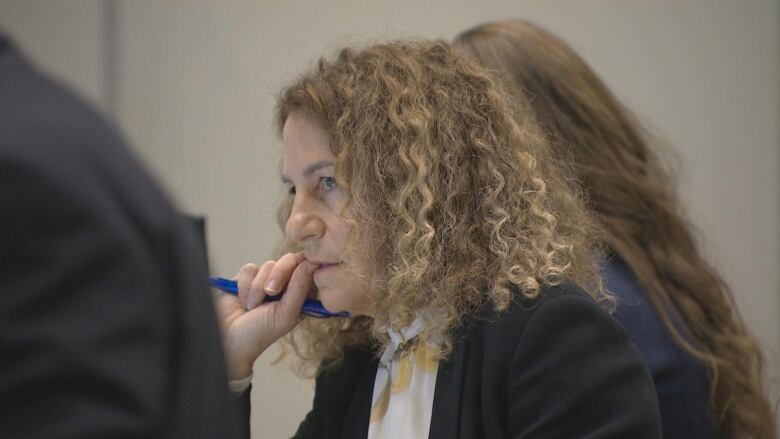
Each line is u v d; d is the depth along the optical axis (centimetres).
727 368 536
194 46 835
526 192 393
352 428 428
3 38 219
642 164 601
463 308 383
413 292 377
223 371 226
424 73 407
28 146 192
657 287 539
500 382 370
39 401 184
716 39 838
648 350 504
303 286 436
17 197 187
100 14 821
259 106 832
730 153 844
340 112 394
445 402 380
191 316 213
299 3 835
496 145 397
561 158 527
